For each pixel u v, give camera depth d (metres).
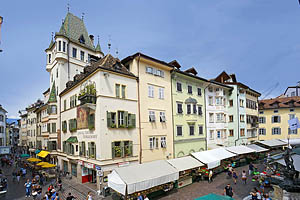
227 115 34.75
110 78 19.50
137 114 21.20
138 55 21.25
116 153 18.81
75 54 32.69
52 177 24.89
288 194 10.41
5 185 21.47
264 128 44.25
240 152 27.62
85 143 20.97
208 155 23.59
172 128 24.72
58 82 30.47
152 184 15.67
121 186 14.22
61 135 29.00
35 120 44.47
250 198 15.88
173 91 25.59
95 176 22.03
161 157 22.86
